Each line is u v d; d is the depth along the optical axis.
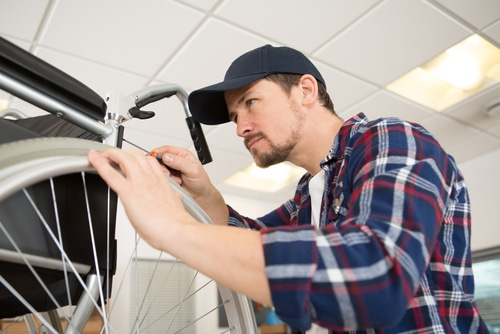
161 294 3.23
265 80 0.93
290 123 0.92
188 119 1.00
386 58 2.19
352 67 2.26
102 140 0.69
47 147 0.48
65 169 0.47
